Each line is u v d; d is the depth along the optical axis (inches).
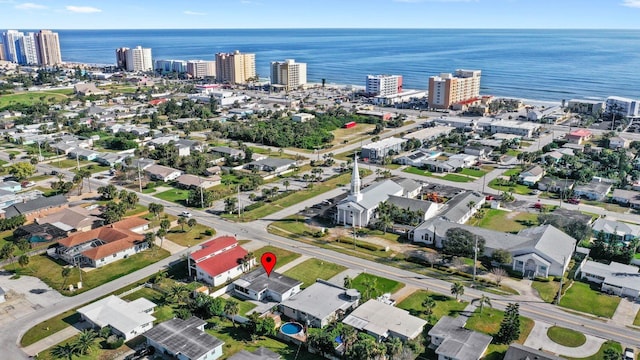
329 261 5935.0
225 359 4126.5
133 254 6131.9
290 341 4377.5
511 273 5595.5
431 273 5620.1
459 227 6318.9
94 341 4372.5
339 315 4717.0
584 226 6264.8
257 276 5408.5
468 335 4215.1
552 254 5536.4
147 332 4330.7
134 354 4192.9
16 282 5457.7
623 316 4726.9
